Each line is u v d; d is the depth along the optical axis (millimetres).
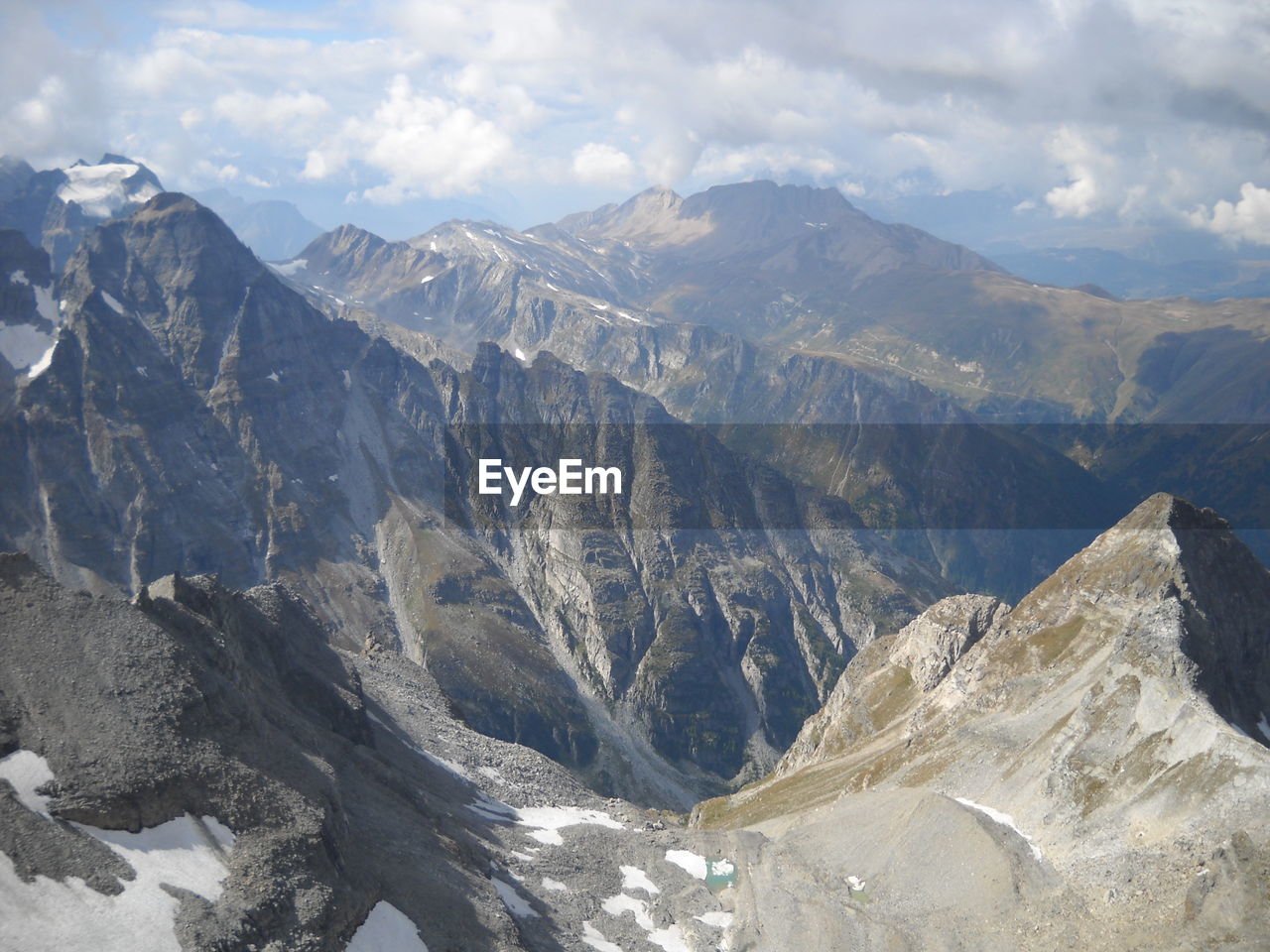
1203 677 155875
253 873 107812
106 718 113625
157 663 123000
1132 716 156375
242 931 100812
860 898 155000
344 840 126188
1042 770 165000
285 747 133500
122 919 96438
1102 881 131875
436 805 170750
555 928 145250
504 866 162000
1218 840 125312
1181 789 138250
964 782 176750
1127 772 148625
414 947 117250
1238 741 137375
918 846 158875
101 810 104438
